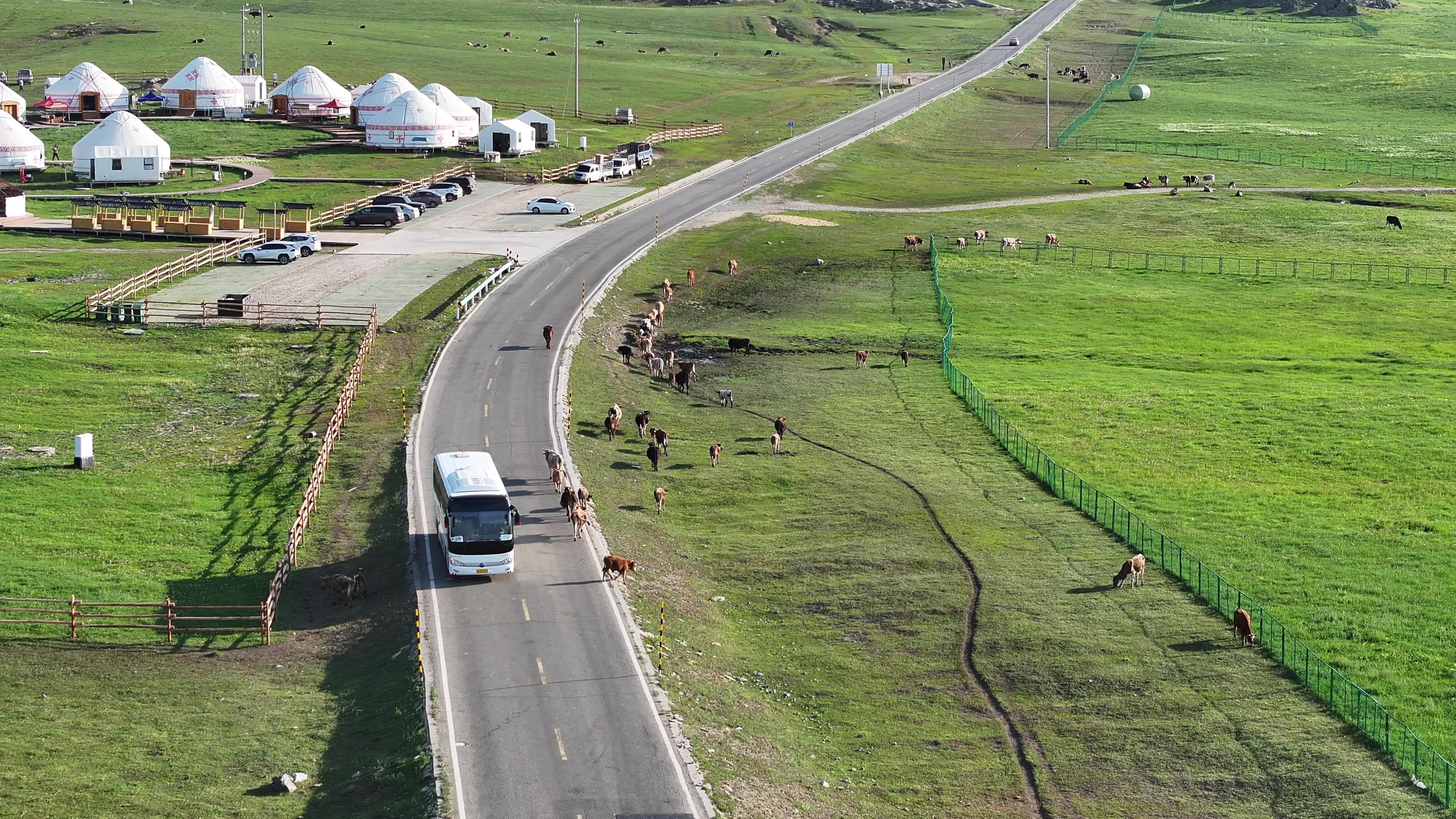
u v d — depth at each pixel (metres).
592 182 158.00
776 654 53.38
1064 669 51.97
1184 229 143.00
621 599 54.38
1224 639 54.75
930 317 109.69
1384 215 149.50
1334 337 107.06
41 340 91.56
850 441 80.25
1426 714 48.81
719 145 186.00
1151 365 99.25
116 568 57.81
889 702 49.59
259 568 58.56
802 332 104.62
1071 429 83.69
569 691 46.44
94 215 127.94
